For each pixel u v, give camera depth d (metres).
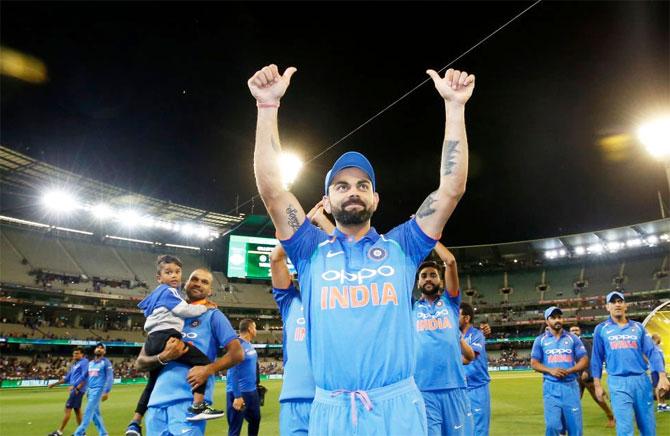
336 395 2.55
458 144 2.88
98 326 47.38
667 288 52.25
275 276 5.32
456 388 5.83
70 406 11.20
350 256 2.76
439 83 3.06
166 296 4.77
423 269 6.14
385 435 2.44
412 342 2.66
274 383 36.91
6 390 30.12
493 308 58.91
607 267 58.81
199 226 53.78
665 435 9.30
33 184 42.00
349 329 2.58
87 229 50.06
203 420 4.53
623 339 7.19
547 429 7.62
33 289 41.75
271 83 3.04
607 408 10.46
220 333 4.82
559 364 7.66
